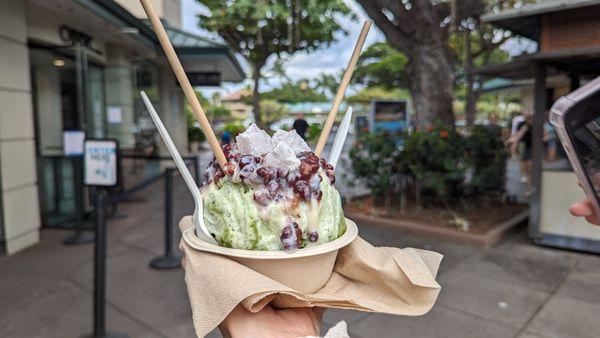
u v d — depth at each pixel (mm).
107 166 5023
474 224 6055
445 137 6301
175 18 8133
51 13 5762
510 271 4535
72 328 3297
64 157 6145
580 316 3488
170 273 4453
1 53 4828
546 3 4688
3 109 4898
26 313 3541
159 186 9938
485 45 13125
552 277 4352
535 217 5438
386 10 7238
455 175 6121
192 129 18391
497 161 7027
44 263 4727
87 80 6938
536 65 5281
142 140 9930
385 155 6750
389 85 22719
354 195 8180
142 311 3598
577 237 5145
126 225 6477
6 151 4973
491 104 32438
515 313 3566
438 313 3588
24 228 5266
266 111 18234
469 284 4188
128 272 4492
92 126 7648
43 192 6242
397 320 3500
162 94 11734
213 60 8477
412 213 6652
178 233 5918
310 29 8180
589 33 4668
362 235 5910
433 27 6840
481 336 3213
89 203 6672
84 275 4371
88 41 6715
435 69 7012
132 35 6805
